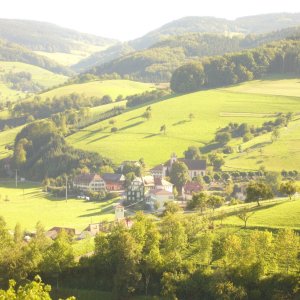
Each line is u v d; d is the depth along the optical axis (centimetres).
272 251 16800
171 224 18638
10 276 17138
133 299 16288
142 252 17425
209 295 15725
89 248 19450
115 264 17200
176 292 16088
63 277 17500
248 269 15838
